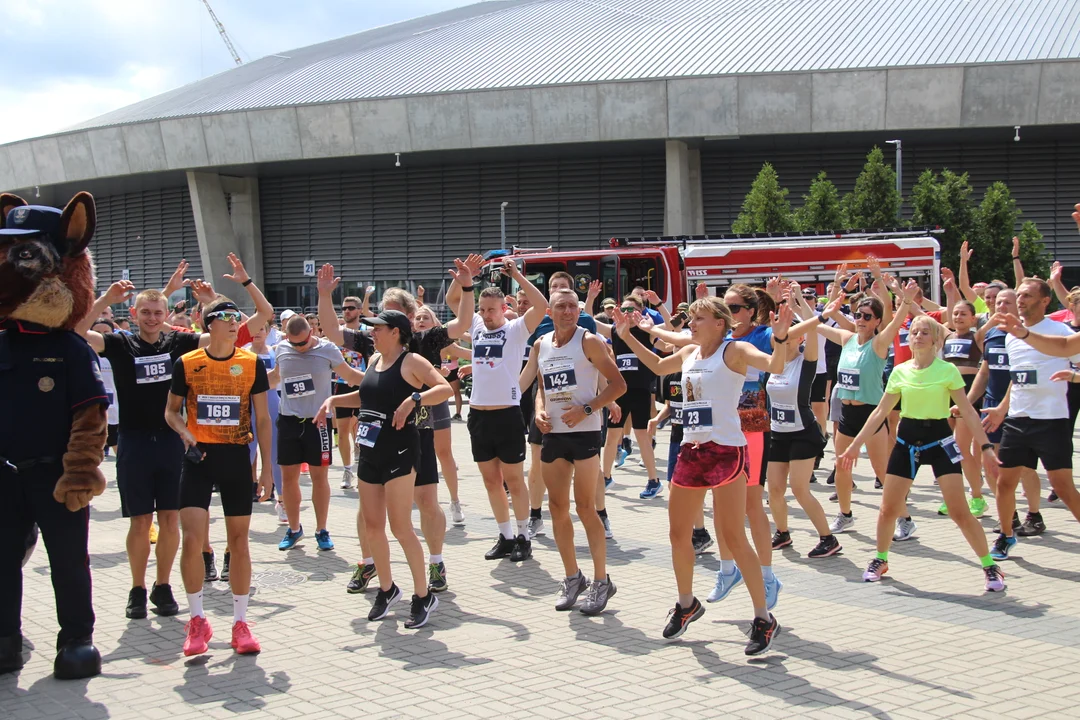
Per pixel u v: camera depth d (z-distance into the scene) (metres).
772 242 21.67
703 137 33.94
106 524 9.44
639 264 22.11
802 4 42.50
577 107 34.50
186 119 39.09
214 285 41.56
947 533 8.42
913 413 6.71
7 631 5.23
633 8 46.75
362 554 6.90
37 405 5.25
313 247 42.34
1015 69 31.31
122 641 5.76
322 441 8.02
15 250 5.18
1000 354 8.23
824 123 32.97
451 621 6.04
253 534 8.87
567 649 5.44
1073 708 4.42
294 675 5.08
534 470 8.54
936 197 29.98
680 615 5.56
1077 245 34.72
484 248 39.50
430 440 6.80
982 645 5.39
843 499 8.52
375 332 5.99
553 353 6.18
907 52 34.25
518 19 48.75
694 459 5.30
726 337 5.50
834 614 6.05
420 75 40.00
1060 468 7.21
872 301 8.45
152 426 6.20
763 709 4.46
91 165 42.00
